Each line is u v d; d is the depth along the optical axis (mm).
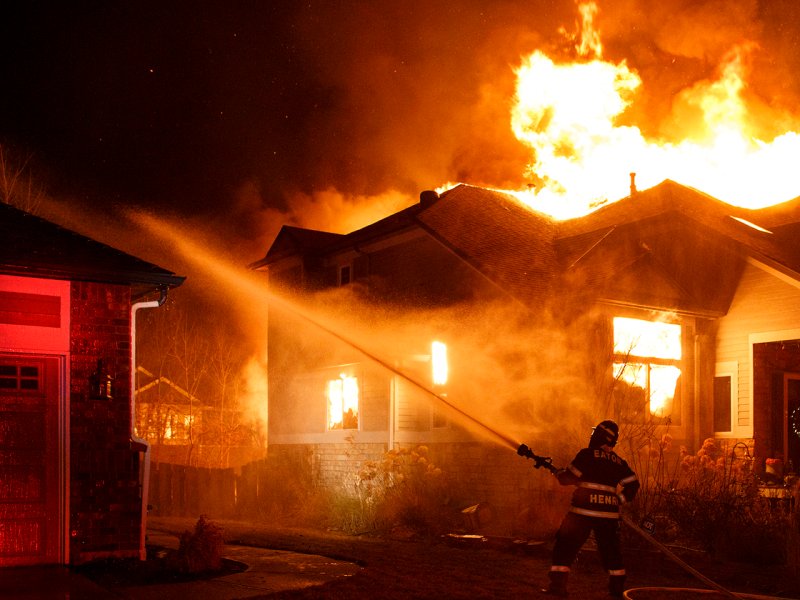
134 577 9055
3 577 8797
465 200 19375
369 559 10922
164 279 10406
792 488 12102
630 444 13562
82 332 10023
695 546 10805
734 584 9234
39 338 9750
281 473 20641
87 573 9188
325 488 18734
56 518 9672
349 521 15680
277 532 15359
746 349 16281
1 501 9438
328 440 20094
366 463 16969
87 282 10125
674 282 16172
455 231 17469
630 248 16094
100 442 9977
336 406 20078
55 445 9781
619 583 8062
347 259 21516
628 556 10492
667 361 16203
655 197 18109
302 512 17531
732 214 18234
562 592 8164
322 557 11281
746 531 10359
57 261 9742
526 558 11289
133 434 10195
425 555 11539
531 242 17969
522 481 14641
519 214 19766
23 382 9734
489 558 11242
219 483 20625
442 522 14414
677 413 16312
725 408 16531
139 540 10094
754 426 15906
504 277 15477
